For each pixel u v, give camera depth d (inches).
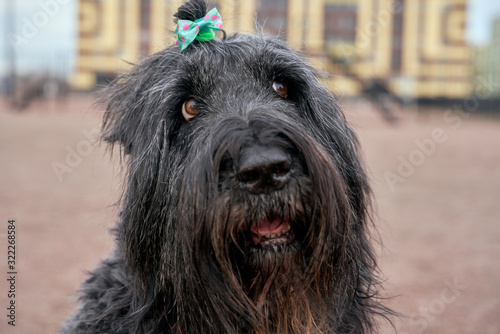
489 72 2197.3
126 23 1849.2
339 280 131.5
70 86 1877.5
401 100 1898.4
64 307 255.3
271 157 112.5
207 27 146.3
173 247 130.7
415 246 371.2
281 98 144.0
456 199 539.5
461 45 2128.4
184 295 129.7
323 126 143.9
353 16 1747.0
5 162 681.0
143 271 135.4
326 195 120.0
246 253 128.8
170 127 136.4
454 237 396.5
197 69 138.2
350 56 1417.3
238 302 126.8
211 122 129.4
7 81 1777.8
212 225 116.8
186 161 130.6
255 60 141.2
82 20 1852.9
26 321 239.8
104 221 194.7
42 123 1144.8
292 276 128.6
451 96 2140.7
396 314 160.1
